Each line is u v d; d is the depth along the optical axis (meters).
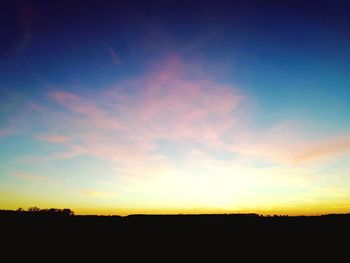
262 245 26.52
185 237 30.89
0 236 28.83
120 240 29.22
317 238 27.88
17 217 40.12
